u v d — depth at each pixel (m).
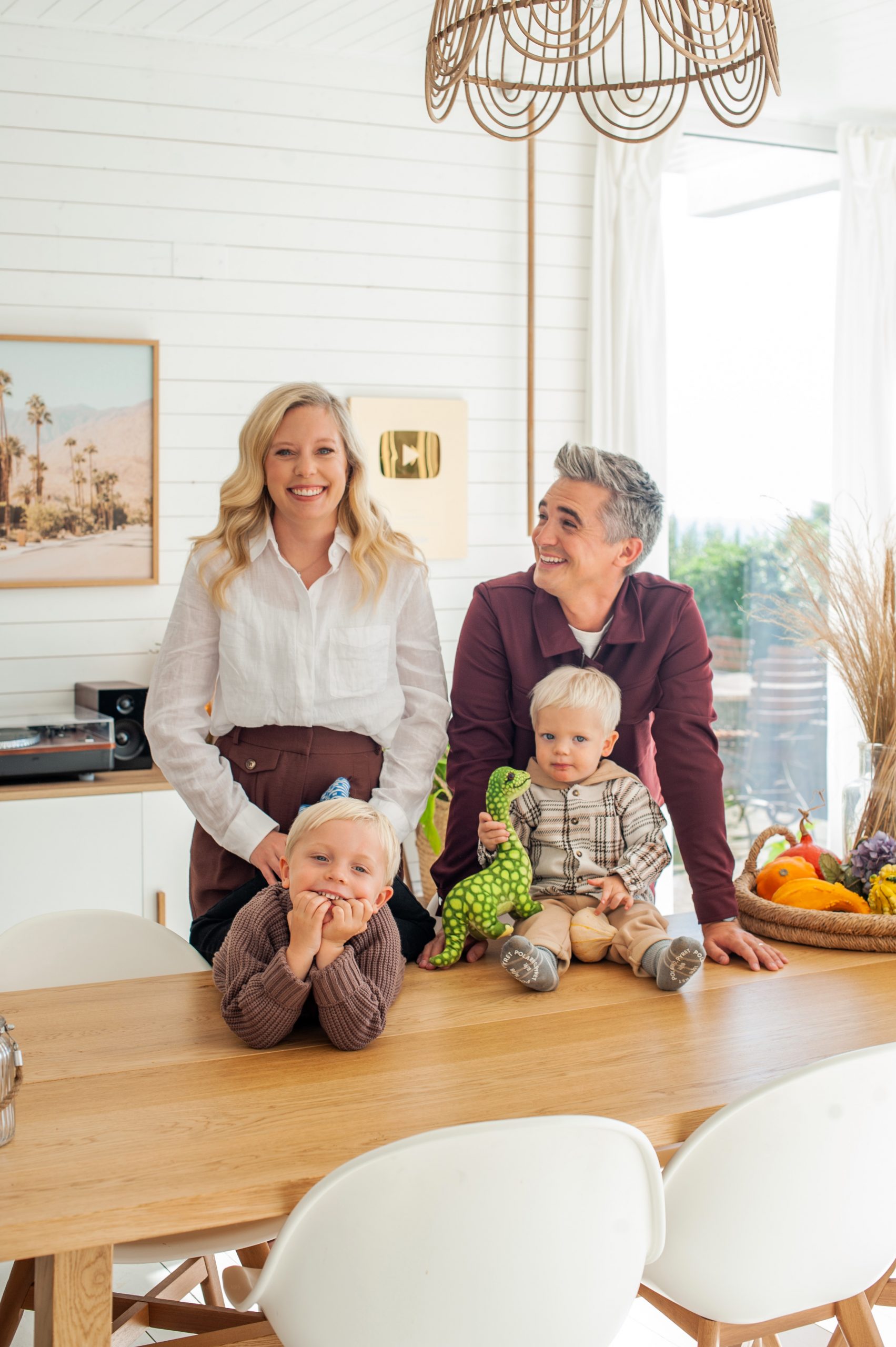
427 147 4.04
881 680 2.32
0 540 3.62
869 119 4.48
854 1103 1.44
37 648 3.69
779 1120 1.42
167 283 3.77
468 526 4.18
